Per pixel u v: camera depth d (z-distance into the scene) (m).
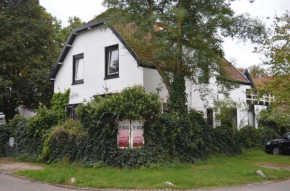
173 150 13.02
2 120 31.98
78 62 20.25
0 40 23.19
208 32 14.16
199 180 9.97
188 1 14.39
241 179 10.44
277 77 14.84
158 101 12.83
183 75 15.21
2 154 16.66
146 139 12.55
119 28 18.16
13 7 24.61
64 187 9.50
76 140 13.15
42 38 25.44
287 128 24.30
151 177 10.26
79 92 19.56
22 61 23.98
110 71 18.30
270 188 9.38
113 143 12.44
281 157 17.11
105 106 12.50
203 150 14.75
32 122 15.06
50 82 23.41
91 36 19.34
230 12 14.46
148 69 17.00
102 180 9.96
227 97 17.64
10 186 9.61
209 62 14.30
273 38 14.95
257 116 24.38
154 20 13.45
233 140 17.38
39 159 14.20
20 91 24.11
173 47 14.33
